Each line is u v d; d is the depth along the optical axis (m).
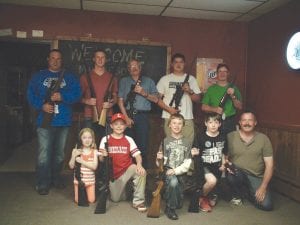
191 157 3.10
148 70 4.51
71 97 3.54
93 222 2.76
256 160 3.29
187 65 4.59
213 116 3.22
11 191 3.57
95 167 3.19
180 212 3.07
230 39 4.69
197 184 3.05
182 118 3.14
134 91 3.71
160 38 4.52
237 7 4.04
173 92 3.95
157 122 4.53
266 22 4.22
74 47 4.36
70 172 4.39
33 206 3.11
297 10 3.58
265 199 3.16
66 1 4.01
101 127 3.67
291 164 3.60
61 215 2.90
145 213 3.01
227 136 3.39
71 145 4.38
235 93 4.05
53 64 3.51
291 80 3.66
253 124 3.26
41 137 3.44
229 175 3.28
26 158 5.63
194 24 4.59
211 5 3.99
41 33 4.27
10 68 6.87
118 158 3.17
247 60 4.71
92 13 4.37
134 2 3.96
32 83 3.48
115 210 3.06
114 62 4.44
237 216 3.01
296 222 2.89
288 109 3.71
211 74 4.63
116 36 4.43
